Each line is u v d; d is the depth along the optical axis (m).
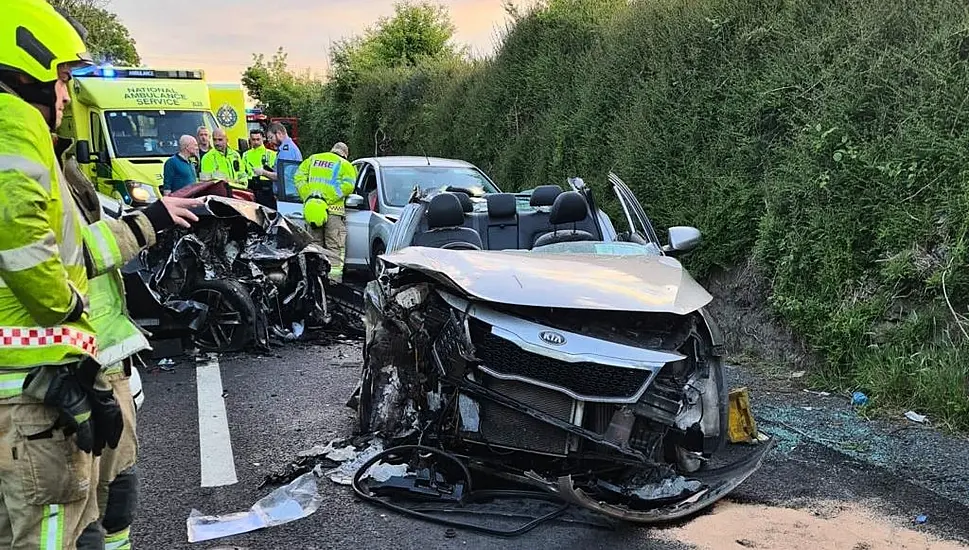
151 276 6.54
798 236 6.61
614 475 3.88
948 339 5.42
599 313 3.91
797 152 6.94
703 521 3.66
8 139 1.96
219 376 6.27
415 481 3.90
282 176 11.84
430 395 4.01
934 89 6.08
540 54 12.91
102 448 2.22
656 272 4.36
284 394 5.77
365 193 10.17
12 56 2.12
